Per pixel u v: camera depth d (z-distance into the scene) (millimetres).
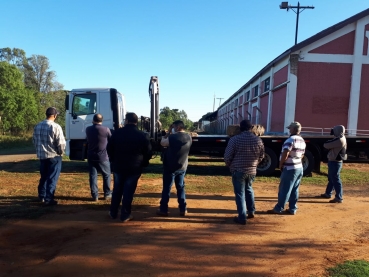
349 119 16234
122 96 10773
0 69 37969
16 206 5973
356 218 5648
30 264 3658
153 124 9617
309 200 6938
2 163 12641
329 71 16312
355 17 15844
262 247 4234
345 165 12969
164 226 5008
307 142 9773
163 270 3516
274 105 19250
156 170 10617
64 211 5734
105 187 6562
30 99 39406
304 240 4535
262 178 9484
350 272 3465
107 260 3746
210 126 57125
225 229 4926
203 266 3631
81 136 9969
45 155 5977
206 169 11211
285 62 17344
